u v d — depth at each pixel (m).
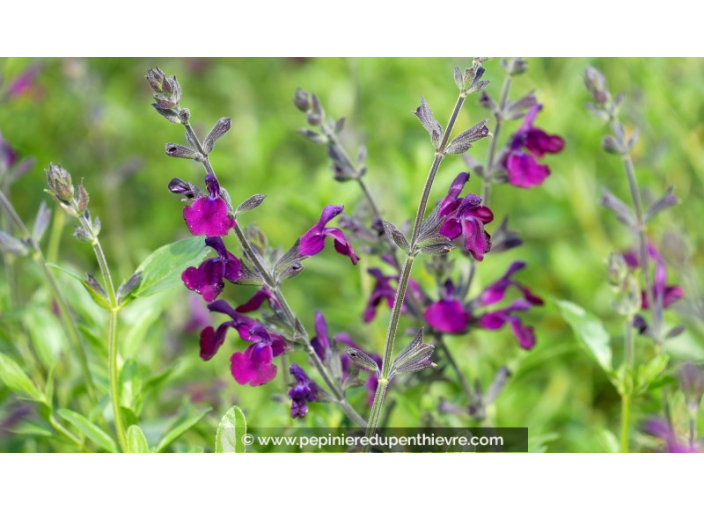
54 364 0.63
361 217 0.68
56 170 0.56
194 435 0.69
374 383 0.65
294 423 0.66
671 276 0.79
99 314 0.70
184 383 0.73
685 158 0.91
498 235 0.66
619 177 0.91
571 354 0.79
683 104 0.91
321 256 0.84
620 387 0.66
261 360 0.58
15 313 0.69
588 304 0.84
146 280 0.59
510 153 0.65
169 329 0.76
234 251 0.68
